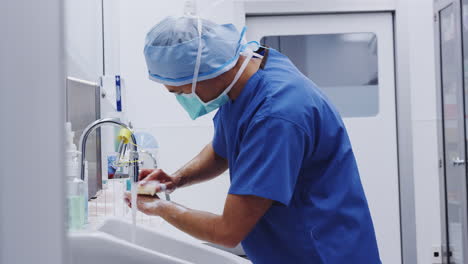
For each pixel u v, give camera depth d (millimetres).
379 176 2869
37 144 321
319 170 1103
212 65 1043
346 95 2859
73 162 1019
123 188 1795
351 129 2855
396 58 2832
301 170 1088
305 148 1051
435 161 2820
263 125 1008
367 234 1120
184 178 1368
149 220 1498
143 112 2777
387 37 2865
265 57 1156
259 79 1091
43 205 322
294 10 2791
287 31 2850
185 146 2779
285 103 1024
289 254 1109
